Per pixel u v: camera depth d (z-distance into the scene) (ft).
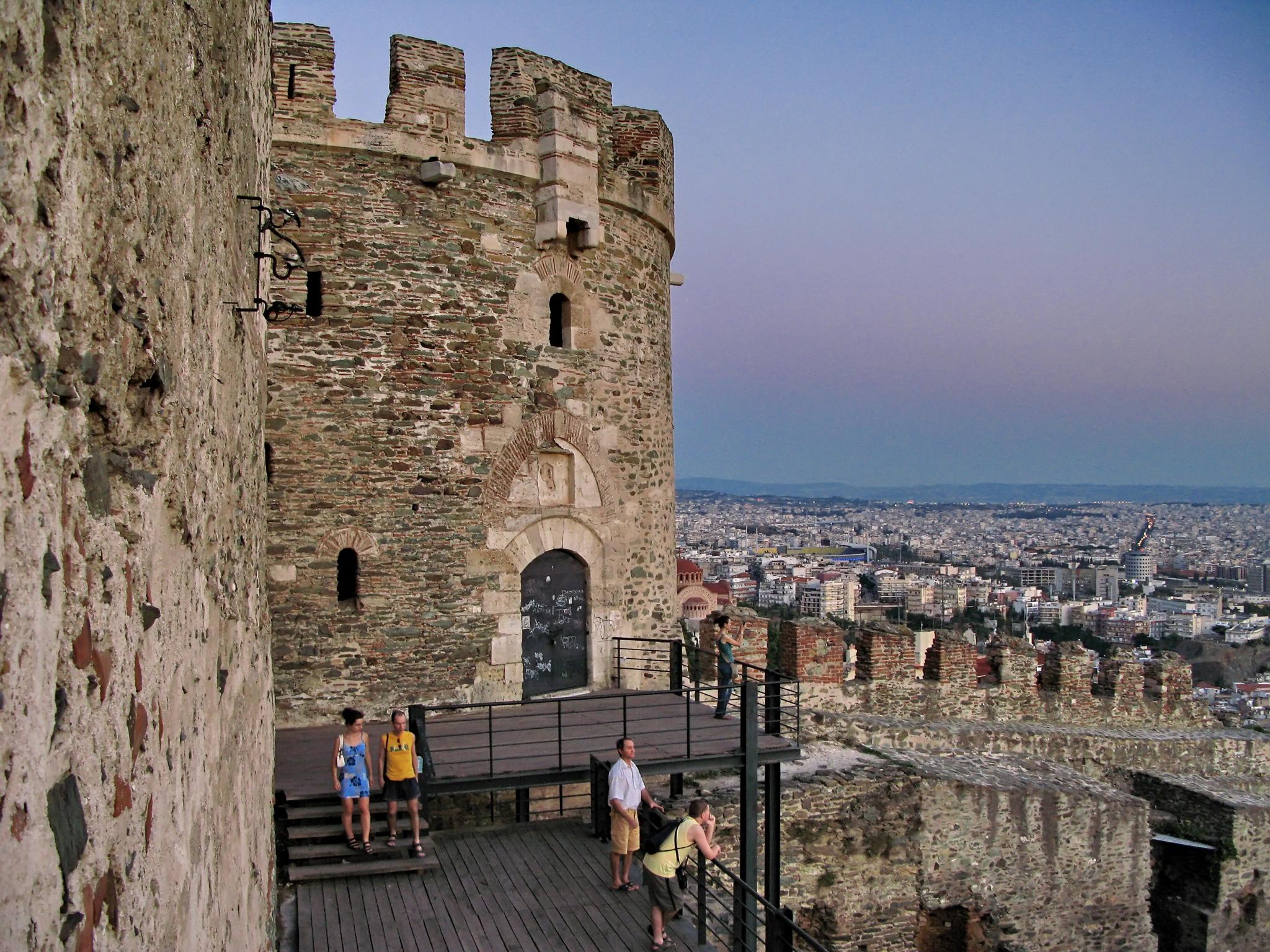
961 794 51.03
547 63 50.21
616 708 46.68
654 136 55.62
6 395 6.74
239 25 19.34
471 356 47.01
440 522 46.06
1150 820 58.80
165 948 10.19
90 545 8.28
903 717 61.31
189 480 12.59
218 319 15.81
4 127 6.86
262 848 22.65
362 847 33.09
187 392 12.51
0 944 6.12
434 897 31.42
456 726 43.01
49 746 7.08
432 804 42.93
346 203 44.88
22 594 6.76
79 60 8.33
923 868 50.21
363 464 44.73
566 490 49.90
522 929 29.37
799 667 58.34
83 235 8.37
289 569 43.55
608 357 51.78
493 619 47.06
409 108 45.85
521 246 48.65
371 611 44.70
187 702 12.05
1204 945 57.62
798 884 47.67
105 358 8.90
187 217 12.64
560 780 36.40
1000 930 51.72
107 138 9.05
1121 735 65.10
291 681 43.52
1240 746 69.46
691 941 29.19
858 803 49.32
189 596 12.46
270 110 34.32
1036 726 64.80
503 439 47.65
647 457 54.13
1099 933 54.24
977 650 64.59
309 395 44.04
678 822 28.96
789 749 39.68
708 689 38.32
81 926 7.48
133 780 9.13
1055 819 53.21
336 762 33.01
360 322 44.88
